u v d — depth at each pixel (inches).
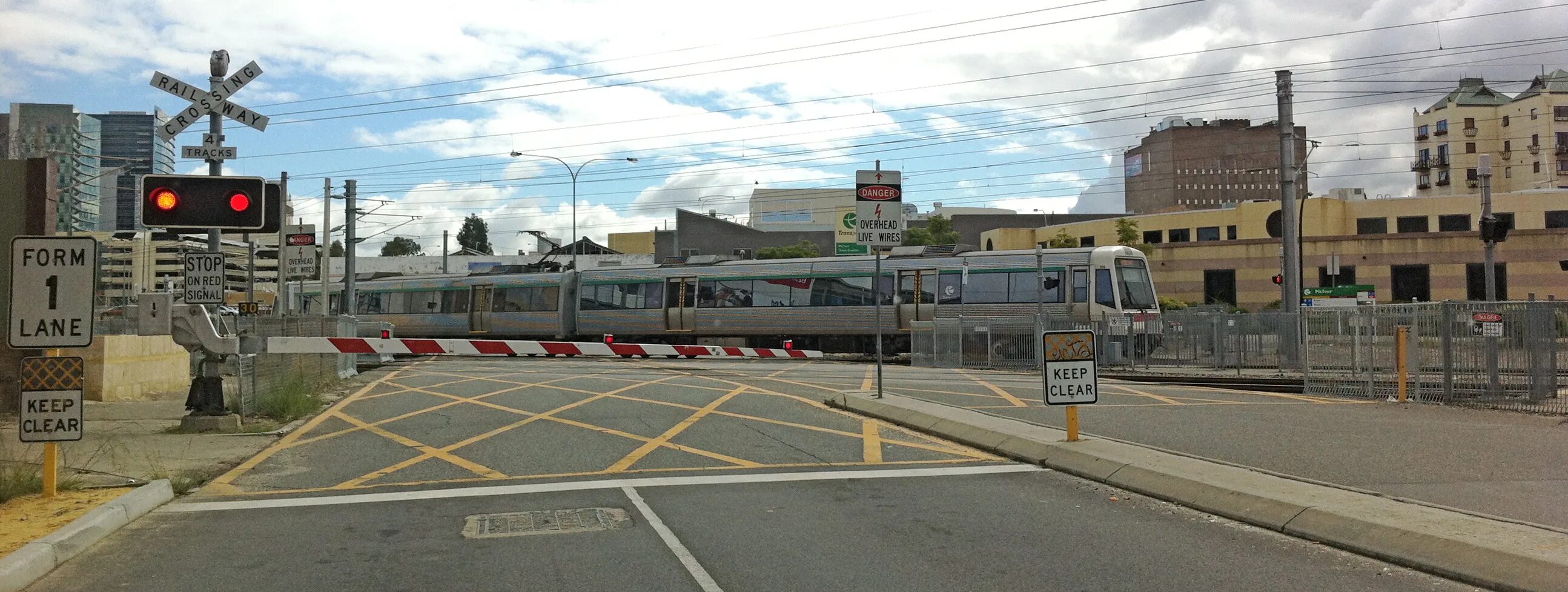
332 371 745.0
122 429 472.4
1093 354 396.2
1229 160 5022.1
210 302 530.3
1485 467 338.3
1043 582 223.1
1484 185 972.6
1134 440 409.1
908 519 288.5
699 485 342.3
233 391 590.2
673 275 1300.4
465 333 1503.4
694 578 227.5
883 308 1155.9
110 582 225.1
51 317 295.3
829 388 689.6
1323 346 661.9
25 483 303.0
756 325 1232.2
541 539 265.4
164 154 2716.5
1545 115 3321.9
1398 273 2111.2
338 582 225.0
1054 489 332.5
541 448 425.4
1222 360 898.1
